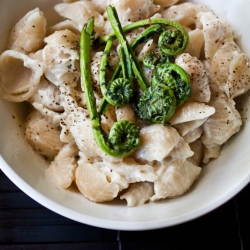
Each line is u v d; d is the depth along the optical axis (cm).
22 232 43
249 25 42
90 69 40
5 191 44
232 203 44
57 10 44
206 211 34
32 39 42
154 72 40
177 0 45
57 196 37
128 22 42
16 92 41
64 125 40
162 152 36
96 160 39
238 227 43
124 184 37
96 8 45
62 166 40
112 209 37
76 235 43
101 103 39
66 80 41
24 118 43
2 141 39
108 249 42
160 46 39
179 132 39
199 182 40
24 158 40
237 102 42
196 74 38
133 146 37
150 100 37
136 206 38
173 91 37
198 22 44
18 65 42
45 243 42
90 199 38
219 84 40
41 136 41
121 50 39
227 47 41
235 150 40
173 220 34
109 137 37
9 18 43
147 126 38
